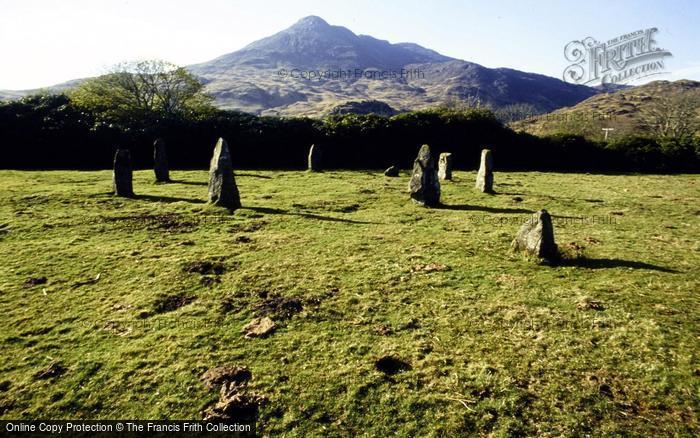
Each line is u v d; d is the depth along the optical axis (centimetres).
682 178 3384
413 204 2178
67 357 815
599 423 648
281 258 1344
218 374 759
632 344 852
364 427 647
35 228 1608
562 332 903
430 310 1006
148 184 2567
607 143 4147
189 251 1396
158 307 1013
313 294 1082
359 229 1698
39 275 1189
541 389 725
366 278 1191
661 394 709
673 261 1335
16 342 863
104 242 1482
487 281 1177
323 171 3416
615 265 1296
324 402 697
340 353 830
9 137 3434
